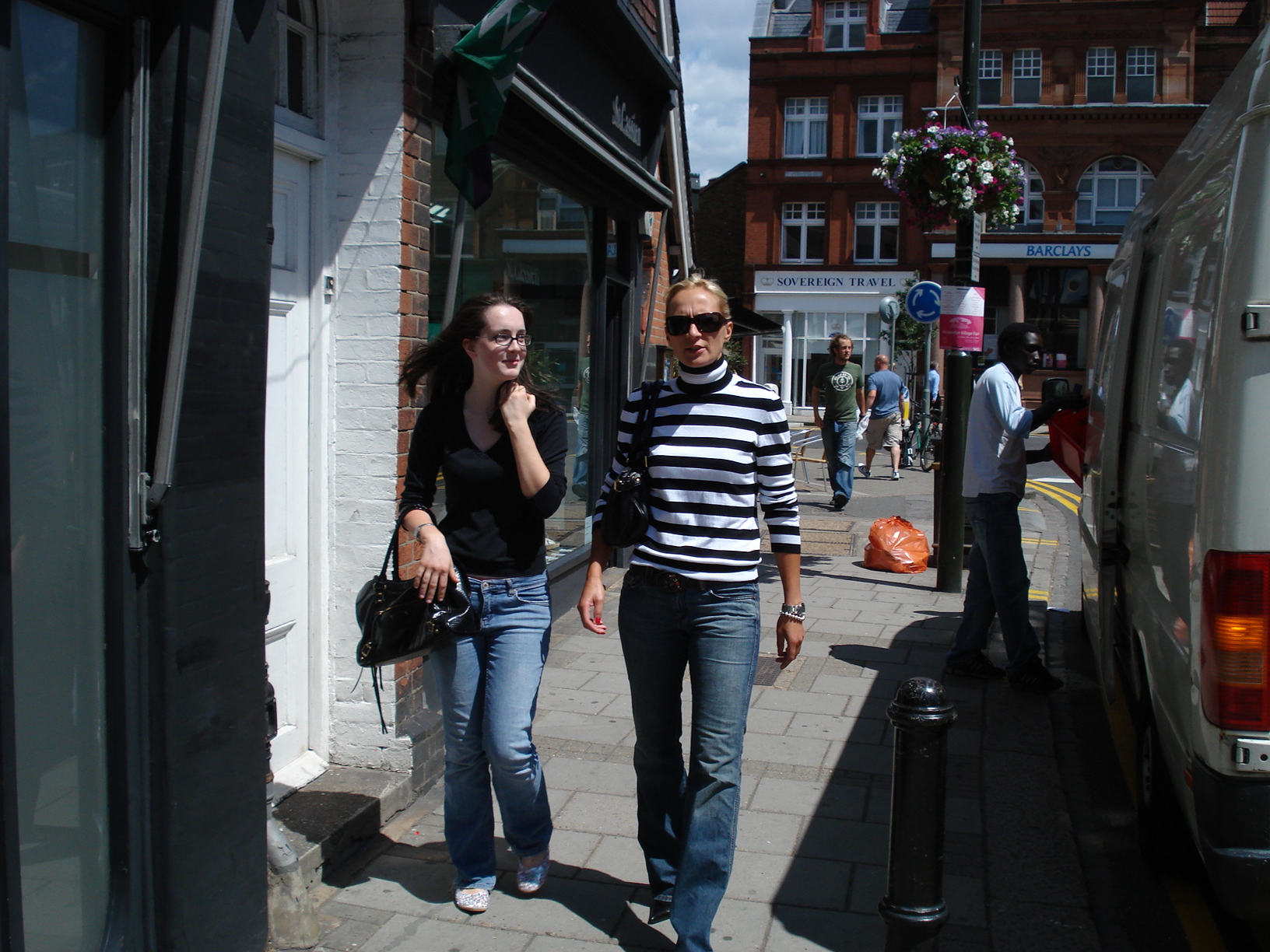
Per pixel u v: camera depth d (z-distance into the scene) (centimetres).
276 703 367
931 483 1664
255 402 300
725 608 309
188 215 258
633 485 313
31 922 256
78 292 259
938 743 281
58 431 255
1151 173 3500
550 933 336
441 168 536
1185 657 306
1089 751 522
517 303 331
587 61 665
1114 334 543
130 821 272
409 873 376
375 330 423
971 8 806
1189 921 360
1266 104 268
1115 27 3447
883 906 286
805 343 3775
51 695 258
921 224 843
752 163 3709
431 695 474
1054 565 1014
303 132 405
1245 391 269
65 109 251
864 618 763
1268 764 267
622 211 827
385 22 416
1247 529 268
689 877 304
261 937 313
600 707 552
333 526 432
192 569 277
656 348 1063
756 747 501
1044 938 341
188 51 262
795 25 3700
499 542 335
